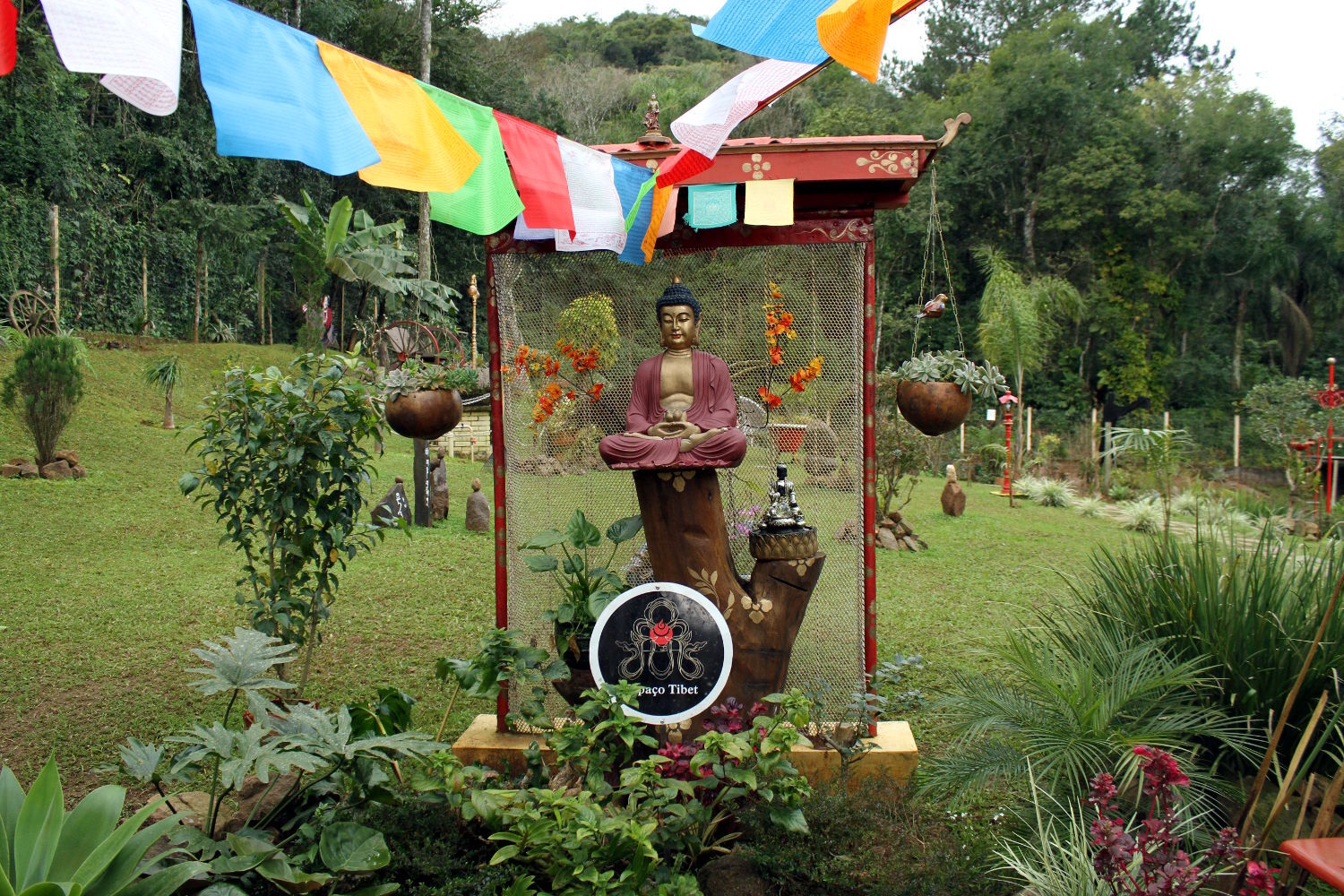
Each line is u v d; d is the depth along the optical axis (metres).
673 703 4.00
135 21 2.07
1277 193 37.16
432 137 2.71
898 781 4.16
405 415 4.95
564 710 4.80
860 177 4.12
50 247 22.81
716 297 4.82
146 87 2.20
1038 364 24.81
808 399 4.75
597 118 45.22
